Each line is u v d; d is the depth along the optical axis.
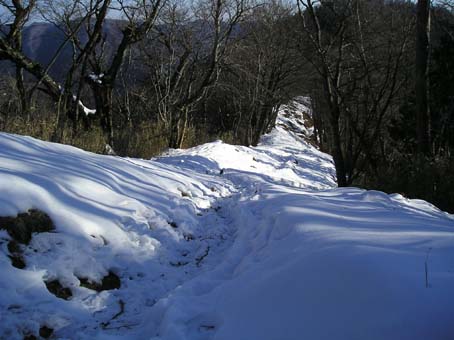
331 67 13.63
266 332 2.96
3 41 14.77
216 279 4.48
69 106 16.09
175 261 5.18
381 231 4.45
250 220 6.27
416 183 9.77
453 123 15.12
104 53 20.06
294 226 4.88
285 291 3.25
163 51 20.64
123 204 5.68
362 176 13.63
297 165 20.48
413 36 13.70
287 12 24.86
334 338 2.67
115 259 4.71
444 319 2.55
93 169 6.30
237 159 15.99
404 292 2.81
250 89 25.67
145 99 21.25
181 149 16.53
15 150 5.91
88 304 3.99
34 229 4.37
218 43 18.00
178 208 6.45
